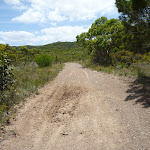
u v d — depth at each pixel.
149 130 2.99
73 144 2.74
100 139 2.84
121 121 3.51
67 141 2.84
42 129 3.33
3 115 3.82
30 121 3.70
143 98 4.74
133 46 6.63
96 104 4.76
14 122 3.61
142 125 3.21
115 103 4.73
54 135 3.07
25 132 3.20
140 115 3.68
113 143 2.69
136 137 2.81
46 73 10.73
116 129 3.17
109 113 4.02
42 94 6.05
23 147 2.70
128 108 4.20
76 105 4.79
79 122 3.60
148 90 5.41
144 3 5.46
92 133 3.07
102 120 3.63
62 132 3.18
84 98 5.44
